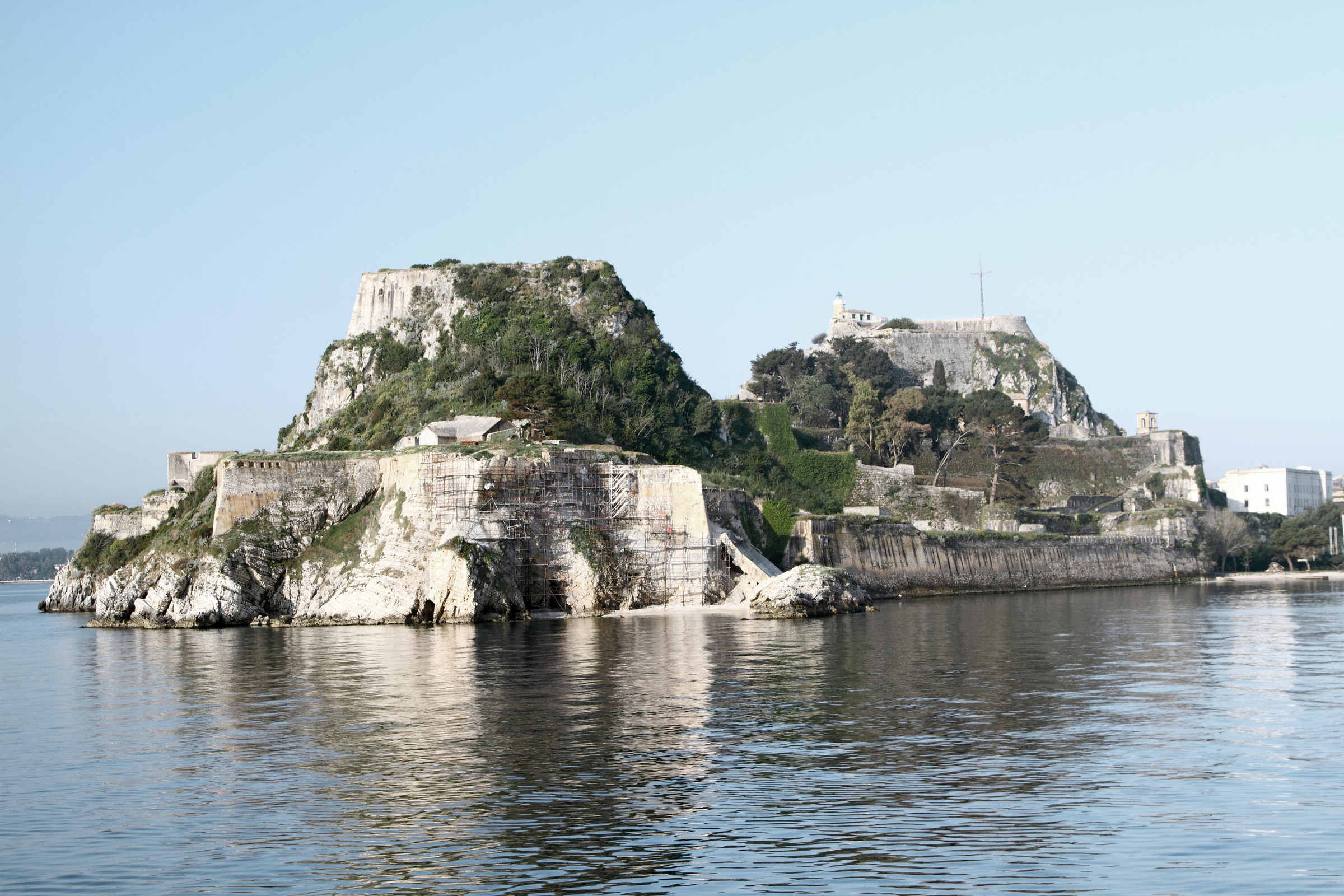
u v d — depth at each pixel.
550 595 113.56
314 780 42.94
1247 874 30.98
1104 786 40.00
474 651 81.38
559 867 32.38
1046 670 68.62
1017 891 29.91
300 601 111.69
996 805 37.66
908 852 33.00
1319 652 77.31
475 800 39.38
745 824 35.91
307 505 116.94
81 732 54.47
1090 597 147.25
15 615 160.38
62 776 45.16
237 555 112.19
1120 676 65.88
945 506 188.88
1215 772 41.84
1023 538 169.12
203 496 136.50
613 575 115.50
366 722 53.94
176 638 100.94
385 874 32.25
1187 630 94.56
